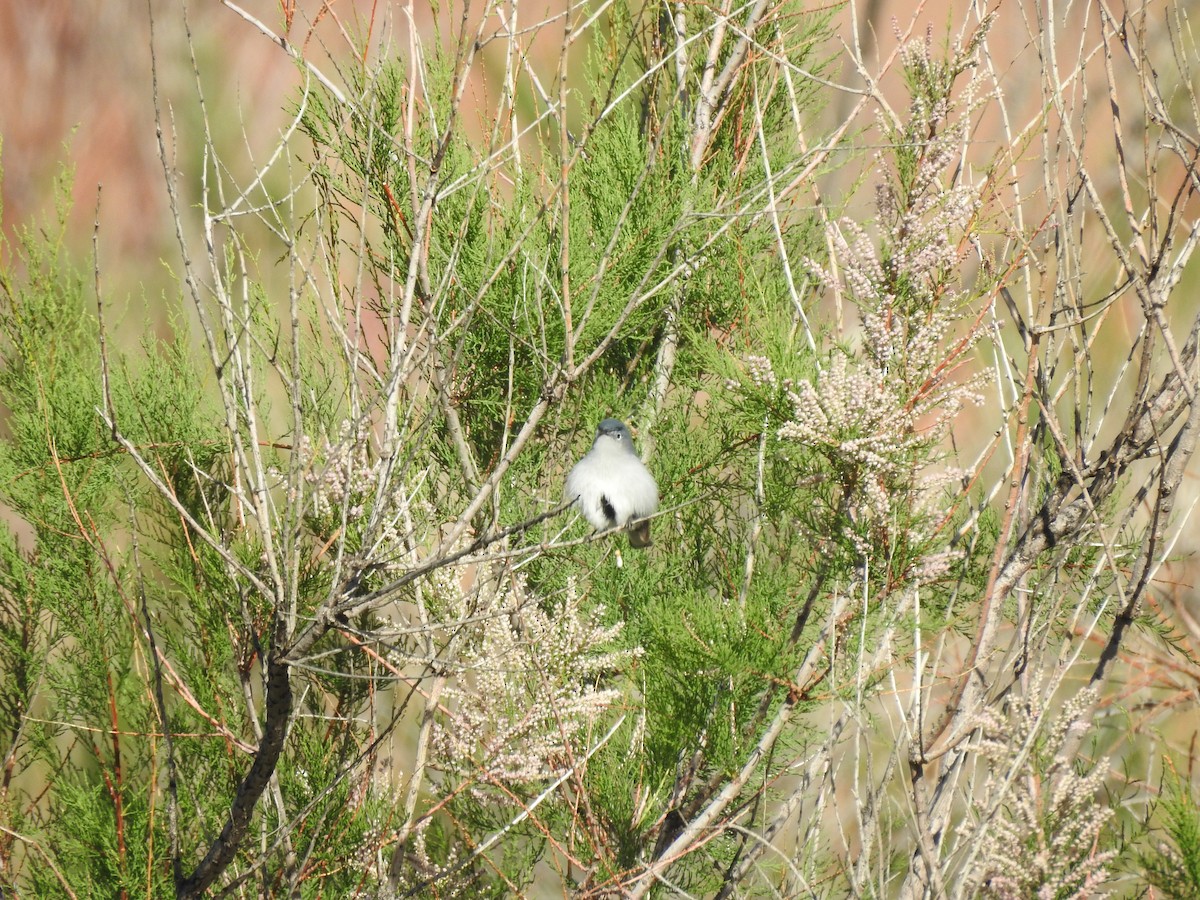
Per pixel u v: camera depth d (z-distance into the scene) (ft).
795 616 33.81
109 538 36.76
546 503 36.37
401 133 34.96
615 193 37.06
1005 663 26.63
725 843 36.37
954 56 29.99
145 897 31.27
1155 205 28.43
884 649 29.78
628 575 36.99
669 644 30.73
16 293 38.55
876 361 29.27
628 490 34.04
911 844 28.55
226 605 33.19
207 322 24.56
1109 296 28.27
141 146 70.59
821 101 41.65
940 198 29.17
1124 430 29.04
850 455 28.19
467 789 34.40
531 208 35.96
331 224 32.12
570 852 34.63
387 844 32.01
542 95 35.96
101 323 24.06
